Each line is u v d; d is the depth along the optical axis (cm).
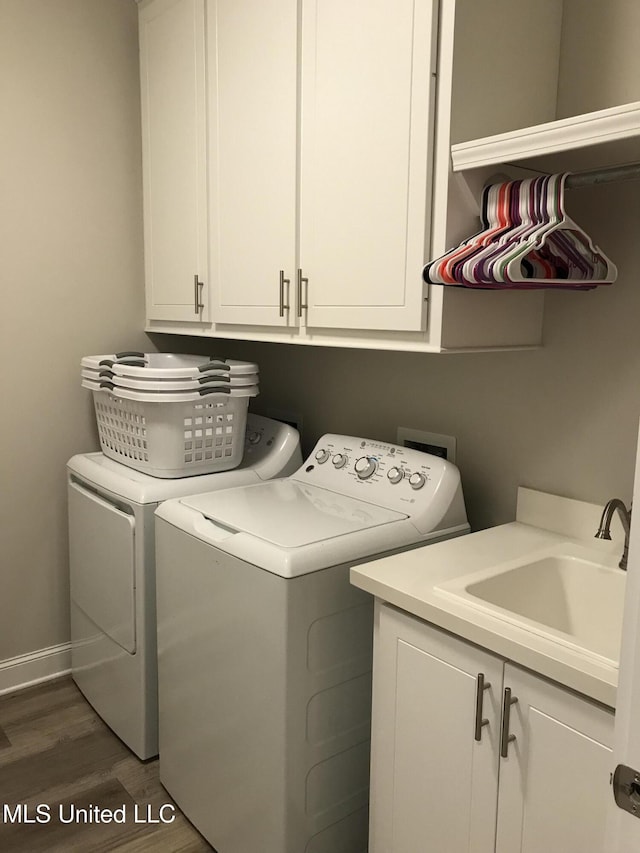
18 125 246
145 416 222
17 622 270
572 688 121
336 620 172
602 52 170
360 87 173
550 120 177
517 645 126
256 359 294
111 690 242
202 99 230
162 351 291
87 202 264
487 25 158
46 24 248
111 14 262
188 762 203
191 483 225
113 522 225
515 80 167
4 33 239
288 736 166
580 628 169
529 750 129
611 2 167
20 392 259
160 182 259
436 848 150
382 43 166
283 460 247
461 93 156
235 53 213
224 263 229
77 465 252
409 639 151
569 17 175
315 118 187
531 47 170
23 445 262
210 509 199
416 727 152
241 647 175
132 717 230
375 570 161
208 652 188
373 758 165
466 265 147
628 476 173
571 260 160
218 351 306
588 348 179
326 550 169
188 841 200
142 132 268
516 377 196
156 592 211
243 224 218
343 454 226
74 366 270
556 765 125
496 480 204
